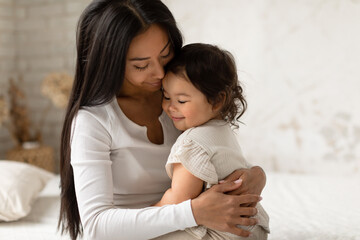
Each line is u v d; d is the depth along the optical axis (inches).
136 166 55.7
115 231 48.3
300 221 75.9
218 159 50.5
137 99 58.2
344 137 126.3
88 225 49.3
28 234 74.0
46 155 135.8
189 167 48.7
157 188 58.2
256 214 52.7
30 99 154.3
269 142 135.3
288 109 132.0
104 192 50.6
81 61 54.3
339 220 76.0
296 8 127.9
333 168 128.6
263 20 131.7
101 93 51.7
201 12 137.1
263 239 54.7
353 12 121.9
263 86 134.0
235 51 135.5
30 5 151.3
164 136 58.5
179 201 49.8
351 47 123.0
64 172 57.2
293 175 114.3
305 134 130.9
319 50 126.6
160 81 53.5
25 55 153.3
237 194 50.4
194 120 51.4
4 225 80.5
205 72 50.0
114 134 53.9
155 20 49.7
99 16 51.3
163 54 51.7
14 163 94.4
